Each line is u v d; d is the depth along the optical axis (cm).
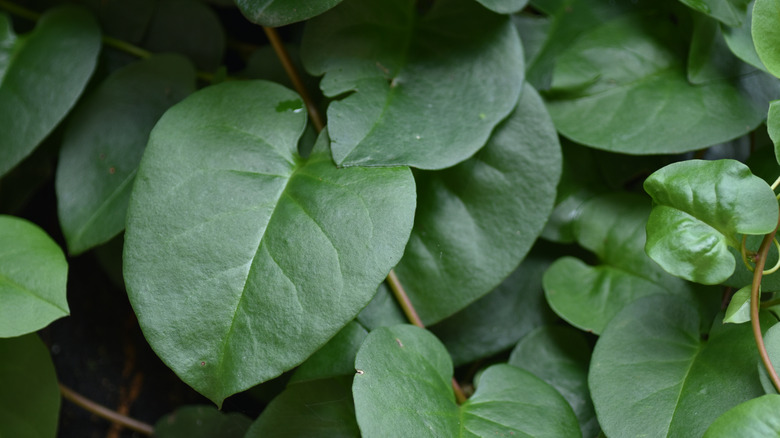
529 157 56
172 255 52
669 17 58
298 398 55
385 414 51
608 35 58
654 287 56
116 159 58
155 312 51
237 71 64
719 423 49
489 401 54
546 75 58
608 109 57
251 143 54
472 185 56
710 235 50
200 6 62
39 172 63
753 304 50
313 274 51
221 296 52
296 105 55
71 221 58
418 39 56
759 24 51
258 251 52
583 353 57
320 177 53
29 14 62
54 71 59
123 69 60
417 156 53
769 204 50
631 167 58
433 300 56
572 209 58
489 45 56
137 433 64
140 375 65
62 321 65
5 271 54
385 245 51
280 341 51
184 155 53
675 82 57
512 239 55
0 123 58
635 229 57
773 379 50
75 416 65
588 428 55
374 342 52
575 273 57
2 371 57
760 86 56
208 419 61
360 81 55
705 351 53
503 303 58
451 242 56
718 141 55
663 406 52
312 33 56
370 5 56
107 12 62
